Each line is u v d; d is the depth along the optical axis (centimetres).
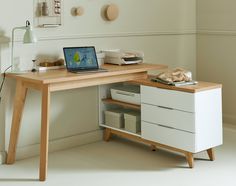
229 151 479
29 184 406
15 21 446
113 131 508
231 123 565
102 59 499
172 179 412
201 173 425
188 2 579
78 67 457
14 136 445
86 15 493
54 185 403
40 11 461
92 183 406
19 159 461
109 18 505
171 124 445
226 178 413
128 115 488
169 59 570
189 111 429
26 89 436
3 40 440
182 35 579
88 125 511
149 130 466
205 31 579
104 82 453
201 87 432
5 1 438
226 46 561
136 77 479
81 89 500
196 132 429
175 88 437
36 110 470
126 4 523
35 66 459
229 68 561
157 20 554
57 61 469
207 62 582
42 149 413
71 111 495
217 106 445
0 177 420
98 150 488
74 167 442
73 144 498
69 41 484
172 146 447
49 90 413
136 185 401
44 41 467
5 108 449
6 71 446
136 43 538
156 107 456
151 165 445
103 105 518
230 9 552
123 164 448
